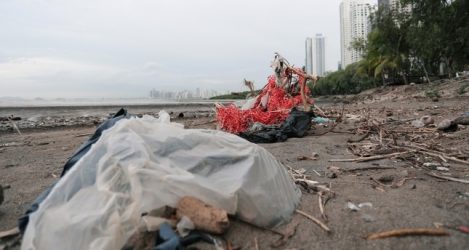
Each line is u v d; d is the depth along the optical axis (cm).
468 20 2994
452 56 3425
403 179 495
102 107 4484
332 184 486
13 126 1836
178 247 294
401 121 1155
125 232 302
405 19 4491
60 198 313
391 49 4747
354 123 1172
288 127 917
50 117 2656
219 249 314
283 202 379
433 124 991
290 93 1081
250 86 1224
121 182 318
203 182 339
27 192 531
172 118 2098
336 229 346
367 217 363
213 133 399
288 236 338
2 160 830
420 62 4812
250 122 978
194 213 322
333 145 789
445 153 627
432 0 3125
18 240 362
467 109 1464
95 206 302
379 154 659
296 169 578
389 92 4069
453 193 429
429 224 341
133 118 395
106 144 346
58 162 775
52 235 295
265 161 389
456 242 307
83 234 289
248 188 351
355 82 7425
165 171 330
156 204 320
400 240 315
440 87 3056
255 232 345
